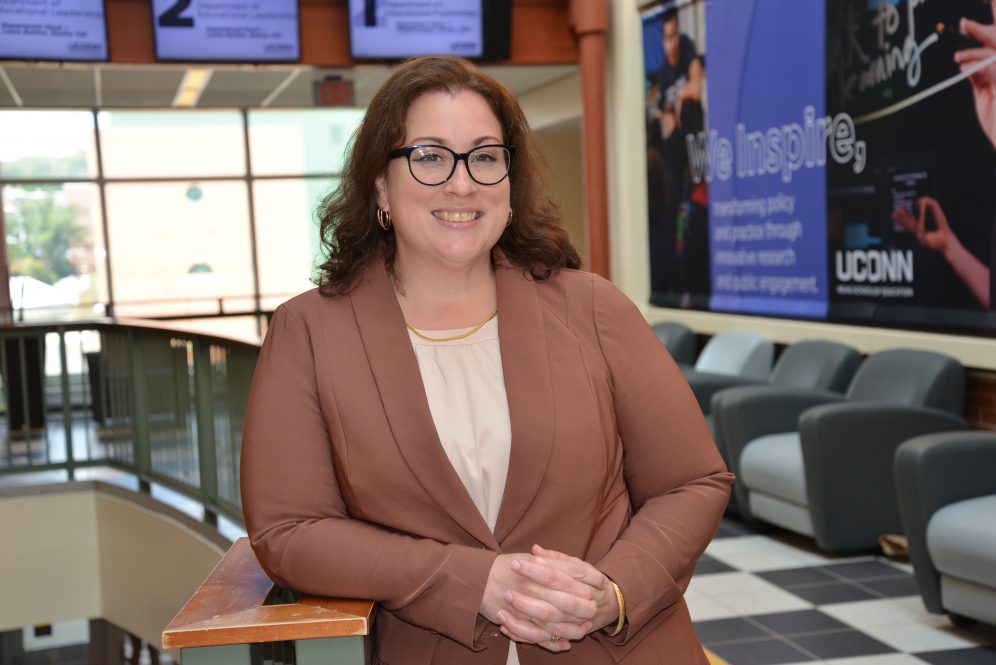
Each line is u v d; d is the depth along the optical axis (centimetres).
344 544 150
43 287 1224
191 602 154
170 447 530
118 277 1259
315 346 161
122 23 785
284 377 160
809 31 594
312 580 151
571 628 144
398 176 159
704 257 731
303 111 1298
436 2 812
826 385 550
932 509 382
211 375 472
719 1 689
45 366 608
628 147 830
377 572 148
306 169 1314
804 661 366
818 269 598
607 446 159
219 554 445
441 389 161
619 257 871
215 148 1285
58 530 583
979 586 365
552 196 175
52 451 701
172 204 1273
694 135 734
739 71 670
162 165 1264
